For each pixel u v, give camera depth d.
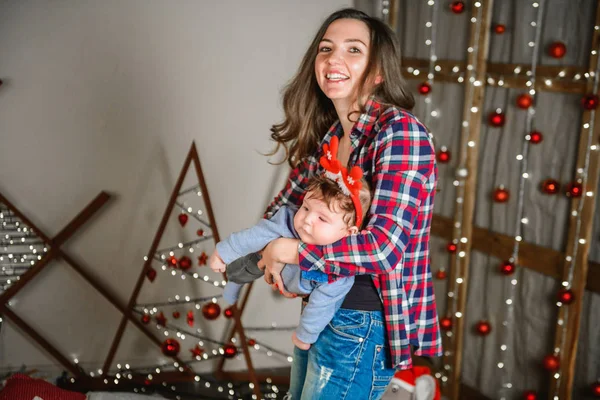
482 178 3.06
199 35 3.39
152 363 3.61
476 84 2.98
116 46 3.30
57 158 3.34
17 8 3.18
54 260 3.41
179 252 3.53
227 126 3.50
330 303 1.61
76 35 3.26
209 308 3.07
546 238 2.69
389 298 1.63
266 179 3.59
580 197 2.45
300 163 1.95
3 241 3.30
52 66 3.26
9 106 3.25
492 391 3.03
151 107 3.39
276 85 3.53
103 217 3.44
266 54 3.49
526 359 2.82
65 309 3.47
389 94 1.71
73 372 3.39
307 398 1.69
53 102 3.29
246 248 1.71
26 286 3.41
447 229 3.28
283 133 2.15
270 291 3.69
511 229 2.88
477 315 3.12
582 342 2.52
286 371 3.72
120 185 3.43
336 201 1.56
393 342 1.65
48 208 3.37
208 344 3.64
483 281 3.07
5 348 3.41
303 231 1.60
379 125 1.63
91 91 3.32
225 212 3.57
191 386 3.51
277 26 3.48
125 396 2.43
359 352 1.64
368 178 1.66
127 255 3.50
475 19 2.95
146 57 3.35
